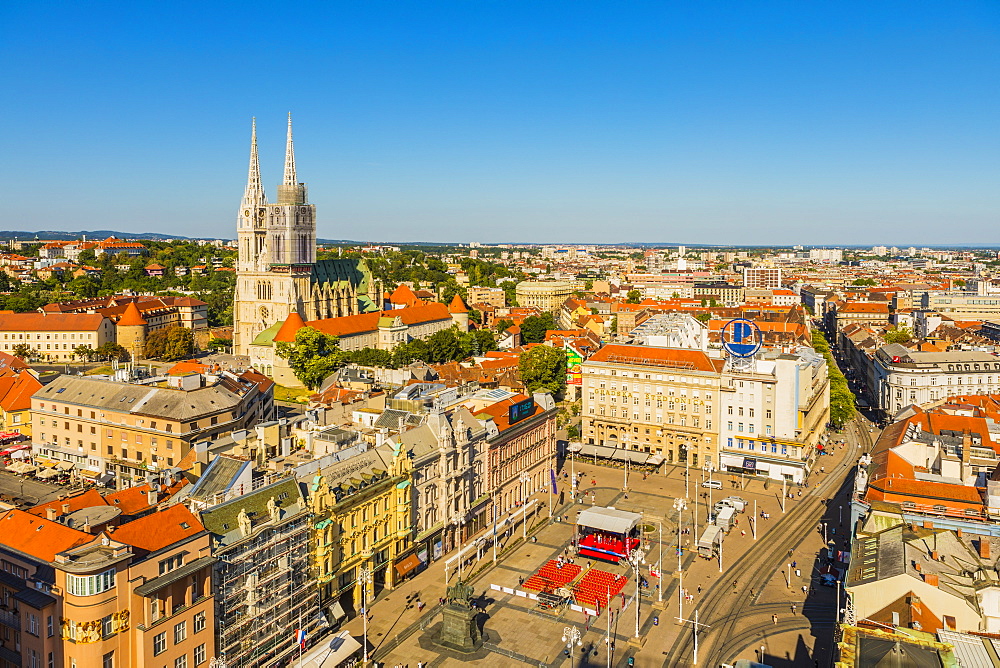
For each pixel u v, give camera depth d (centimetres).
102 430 18675
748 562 16012
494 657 12206
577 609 13875
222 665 9750
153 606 9662
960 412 19862
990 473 14250
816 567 15750
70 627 9156
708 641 12825
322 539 12519
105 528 10538
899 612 10319
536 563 15900
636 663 12131
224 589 10644
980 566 10988
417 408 17888
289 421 16712
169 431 17600
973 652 8956
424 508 15375
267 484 12669
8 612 9594
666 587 14862
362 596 13462
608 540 16162
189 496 12544
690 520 18412
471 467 16912
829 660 12181
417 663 11950
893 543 11638
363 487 13588
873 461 16200
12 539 10100
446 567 14738
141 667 9450
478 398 19488
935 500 12912
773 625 13362
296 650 11812
